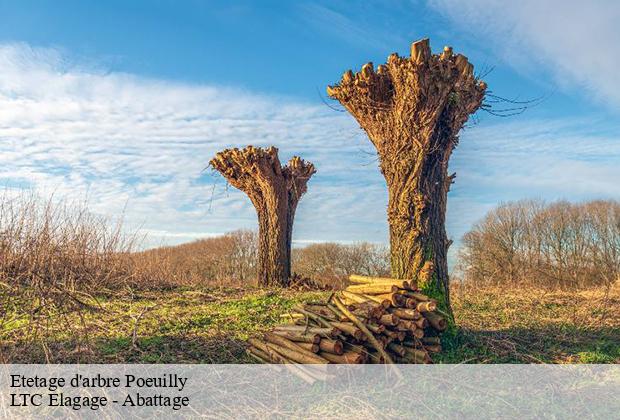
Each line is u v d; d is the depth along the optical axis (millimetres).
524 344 7668
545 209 28625
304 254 26938
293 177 16625
